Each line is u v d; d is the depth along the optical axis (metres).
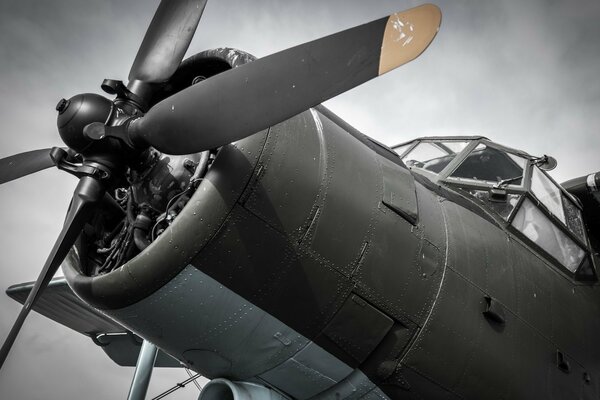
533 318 3.29
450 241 3.04
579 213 4.16
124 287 2.39
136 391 4.59
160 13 2.91
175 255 2.33
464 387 2.94
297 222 2.49
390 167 3.00
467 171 3.87
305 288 2.55
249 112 2.20
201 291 2.42
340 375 2.78
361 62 2.13
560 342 3.43
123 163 2.54
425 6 2.11
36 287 2.43
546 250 3.68
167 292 2.40
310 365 2.71
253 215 2.41
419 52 2.04
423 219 2.96
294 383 2.79
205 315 2.49
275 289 2.50
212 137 2.22
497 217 3.54
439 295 2.87
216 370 2.78
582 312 3.69
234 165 2.39
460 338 2.91
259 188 2.42
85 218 2.49
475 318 2.99
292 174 2.50
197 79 2.79
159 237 2.35
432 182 3.47
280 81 2.20
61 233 2.46
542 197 3.81
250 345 2.61
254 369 2.71
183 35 2.82
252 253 2.43
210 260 2.38
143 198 2.65
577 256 3.91
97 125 2.45
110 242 2.93
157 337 2.63
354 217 2.65
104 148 2.48
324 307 2.60
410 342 2.79
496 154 3.95
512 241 3.46
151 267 2.34
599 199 4.85
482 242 3.23
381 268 2.71
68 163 2.60
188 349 2.68
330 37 2.22
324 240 2.55
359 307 2.66
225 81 2.25
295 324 2.59
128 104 2.64
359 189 2.71
